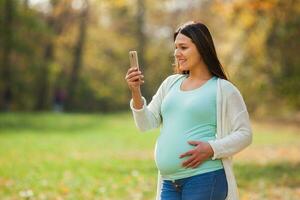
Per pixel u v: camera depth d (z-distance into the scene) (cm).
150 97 5866
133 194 1034
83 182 1168
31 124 2800
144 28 5962
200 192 457
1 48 4153
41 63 4409
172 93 478
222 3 1764
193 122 462
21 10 4178
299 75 2094
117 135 2431
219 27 4375
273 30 2339
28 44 4244
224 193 461
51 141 2084
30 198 965
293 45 2330
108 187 1111
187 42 470
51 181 1170
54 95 4516
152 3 5878
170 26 5894
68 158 1600
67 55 5244
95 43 5706
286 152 1859
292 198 1002
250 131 463
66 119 3162
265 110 3525
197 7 4628
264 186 1140
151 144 2106
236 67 3091
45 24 4422
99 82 5503
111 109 5416
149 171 1373
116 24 6000
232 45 3148
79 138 2245
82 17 4978
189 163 454
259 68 2841
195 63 472
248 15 1967
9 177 1211
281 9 1875
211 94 463
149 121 489
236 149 458
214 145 451
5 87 4212
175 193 471
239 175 1308
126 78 481
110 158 1630
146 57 5934
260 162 1583
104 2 2492
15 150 1759
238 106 464
